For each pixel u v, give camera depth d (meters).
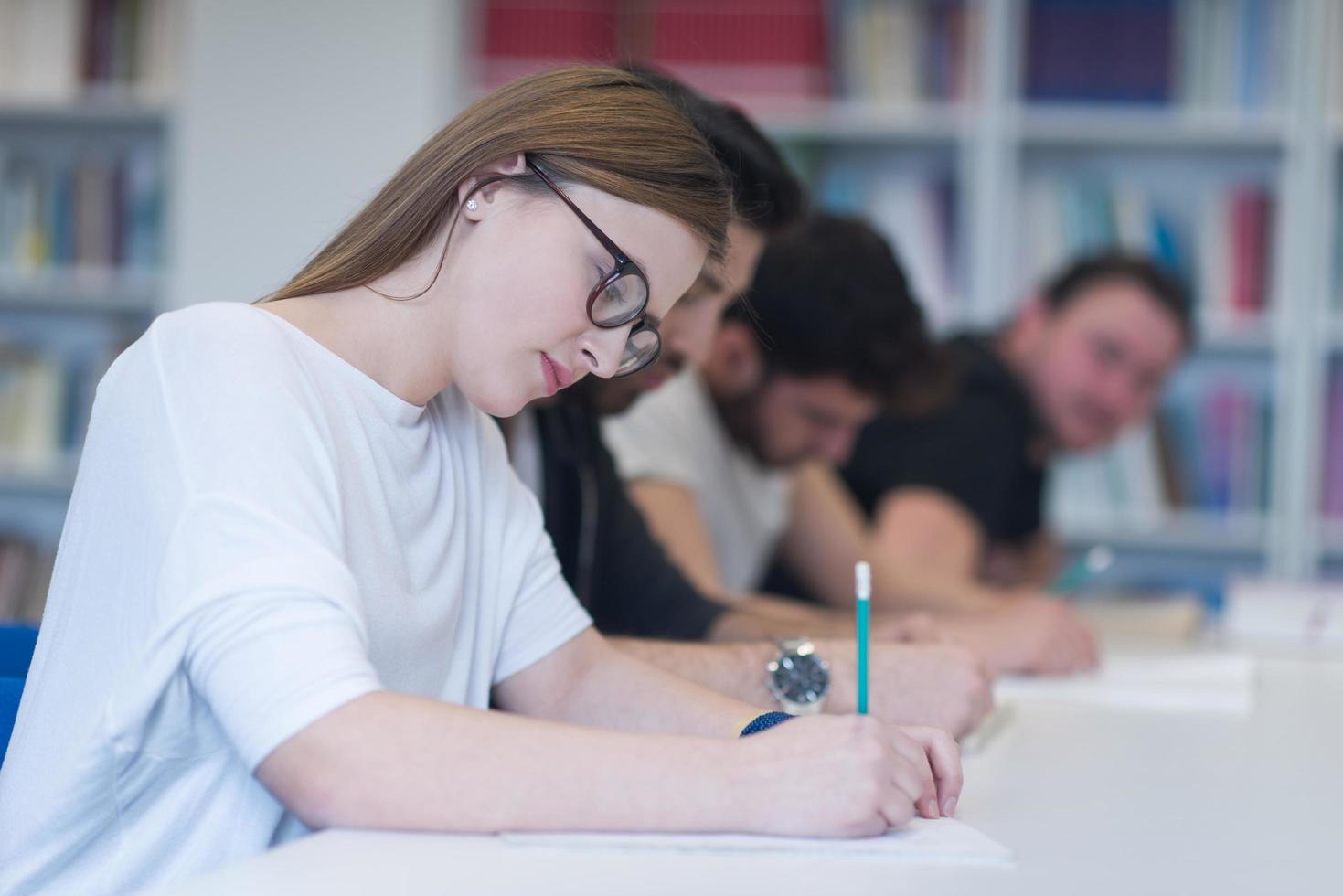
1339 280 3.70
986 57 3.73
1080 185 3.79
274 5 3.73
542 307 1.04
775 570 2.66
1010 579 3.09
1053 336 3.21
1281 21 3.69
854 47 3.77
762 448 2.24
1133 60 3.76
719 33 3.74
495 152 1.05
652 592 1.82
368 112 3.71
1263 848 0.96
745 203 1.56
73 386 3.82
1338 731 1.52
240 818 0.98
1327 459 3.72
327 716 0.88
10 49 3.81
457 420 1.23
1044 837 0.97
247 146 3.73
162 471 0.95
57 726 0.99
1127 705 1.69
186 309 1.04
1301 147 3.67
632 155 1.04
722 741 0.93
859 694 1.09
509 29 3.77
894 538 2.71
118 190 3.82
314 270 1.12
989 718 1.47
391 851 0.84
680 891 0.78
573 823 0.88
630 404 1.66
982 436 2.84
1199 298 3.73
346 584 0.92
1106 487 3.74
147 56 3.81
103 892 0.99
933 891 0.81
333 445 1.02
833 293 2.12
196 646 0.90
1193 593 3.40
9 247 3.81
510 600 1.25
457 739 0.89
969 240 3.75
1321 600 2.67
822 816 0.89
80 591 1.00
